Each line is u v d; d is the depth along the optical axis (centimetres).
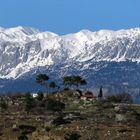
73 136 17350
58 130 18200
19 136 18150
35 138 17838
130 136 17388
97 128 18162
